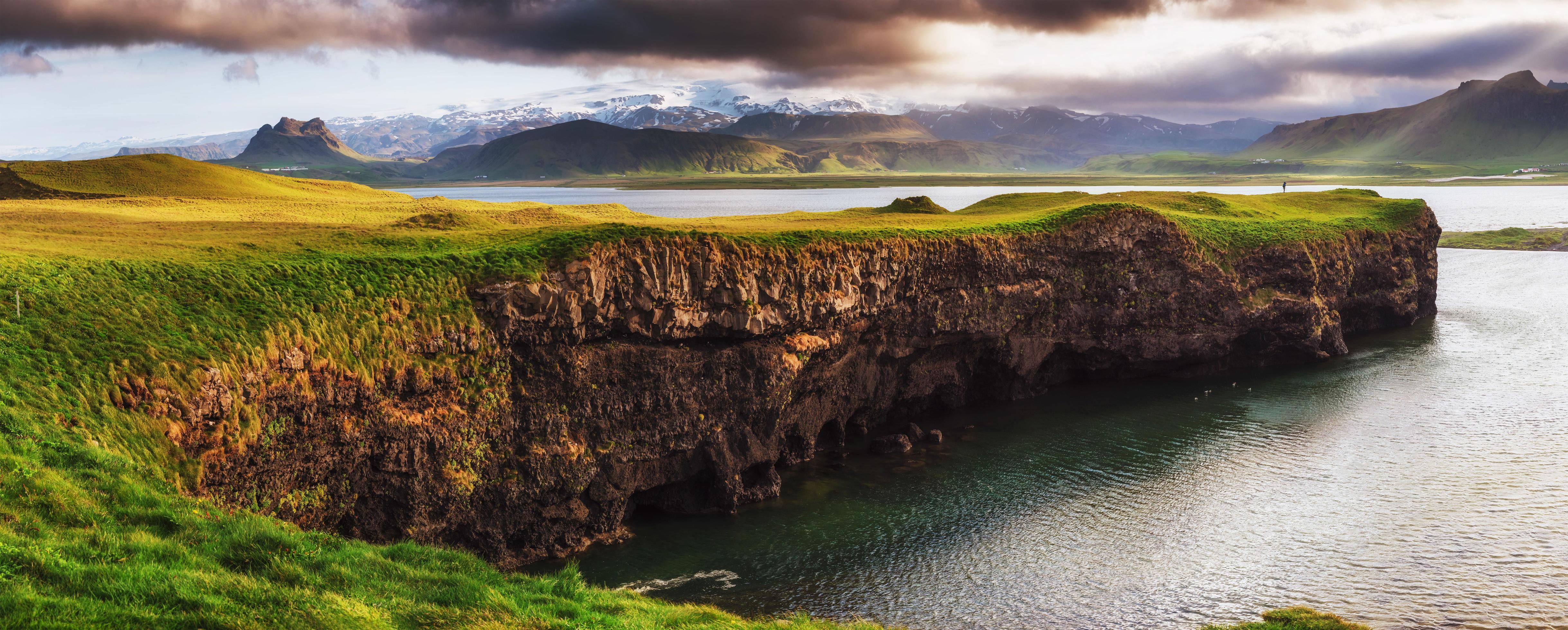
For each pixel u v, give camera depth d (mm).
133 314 45938
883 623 46812
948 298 84375
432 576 32625
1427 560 52406
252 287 52156
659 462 63031
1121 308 98062
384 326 54125
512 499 55812
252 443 44812
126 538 28031
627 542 59094
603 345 61938
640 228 66750
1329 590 49344
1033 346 92312
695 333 65125
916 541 57594
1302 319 106812
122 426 39031
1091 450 75250
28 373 38094
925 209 125625
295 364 48500
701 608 40031
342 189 153500
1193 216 118125
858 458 74688
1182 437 78250
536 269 60031
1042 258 93625
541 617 30172
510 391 57656
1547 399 84750
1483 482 63875
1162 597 49281
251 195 127125
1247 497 63250
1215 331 102188
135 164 130625
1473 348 110125
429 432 52781
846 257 75375
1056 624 46594
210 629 21969
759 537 59000
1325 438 76000
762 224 101312
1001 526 59438
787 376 67812
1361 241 125938
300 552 30938
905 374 84250
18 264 47312
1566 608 46406
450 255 61312
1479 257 197625
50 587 22016
